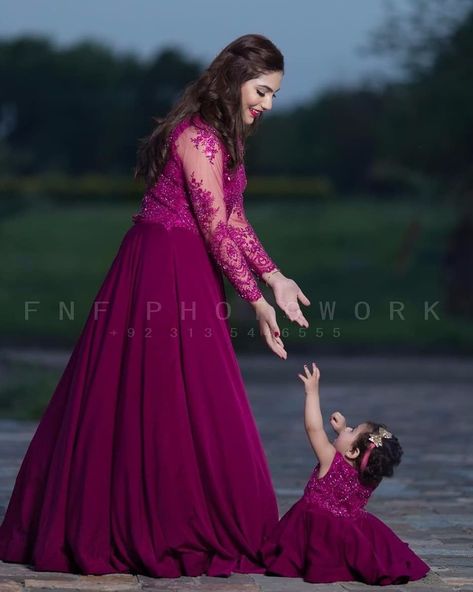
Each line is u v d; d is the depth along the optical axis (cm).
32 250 4584
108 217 5350
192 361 556
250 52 564
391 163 3644
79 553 540
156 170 571
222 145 562
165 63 8775
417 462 1047
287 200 6012
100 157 9069
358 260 4375
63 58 9462
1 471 922
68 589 516
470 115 3238
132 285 568
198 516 546
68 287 3941
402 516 760
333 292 3878
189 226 571
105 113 9194
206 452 550
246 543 555
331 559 553
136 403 552
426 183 3578
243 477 555
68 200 6016
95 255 4538
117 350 562
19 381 1725
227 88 562
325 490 570
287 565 555
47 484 561
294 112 7325
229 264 562
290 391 1877
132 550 542
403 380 2153
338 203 5856
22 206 5672
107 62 9462
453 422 1419
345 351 2806
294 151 7150
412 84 3300
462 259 3491
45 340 2866
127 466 546
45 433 578
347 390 1916
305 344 2850
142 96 8844
